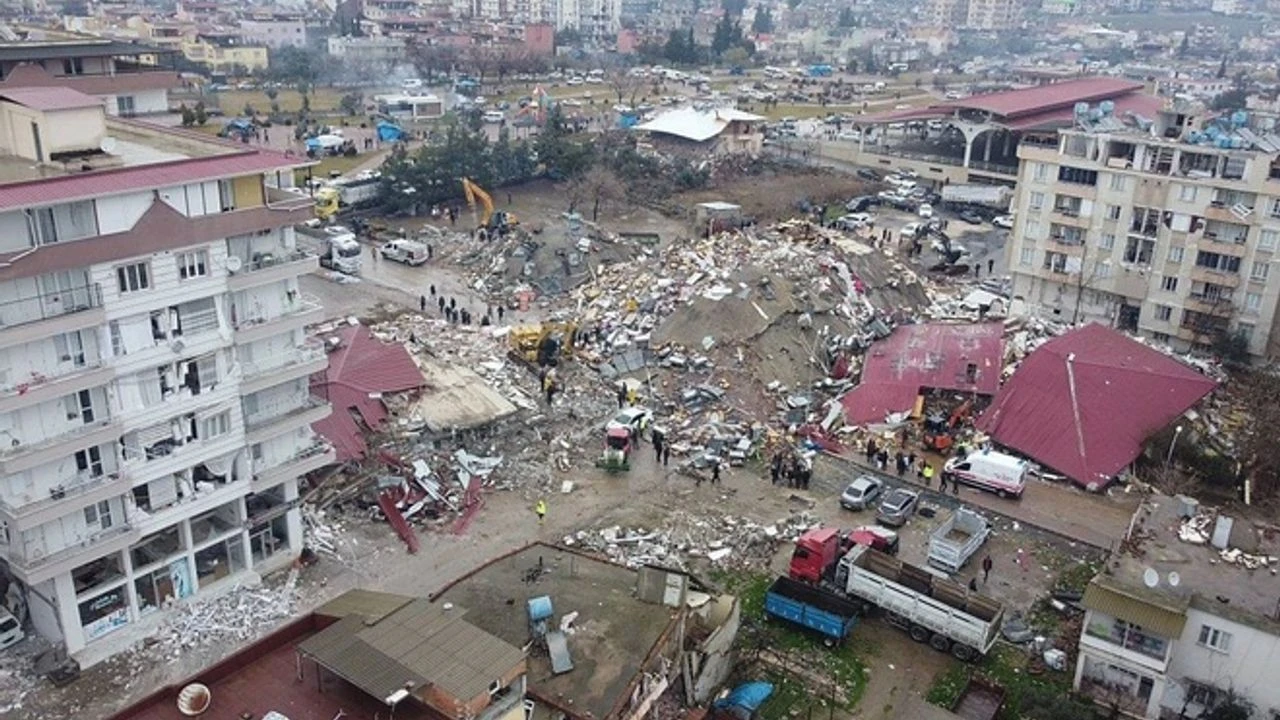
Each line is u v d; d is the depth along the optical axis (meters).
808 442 68.81
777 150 166.25
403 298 94.19
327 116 175.88
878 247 102.50
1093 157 87.94
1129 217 86.75
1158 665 42.47
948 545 54.56
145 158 46.31
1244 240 81.06
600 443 68.00
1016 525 60.38
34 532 42.59
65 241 40.19
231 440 48.50
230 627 48.66
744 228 115.81
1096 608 42.78
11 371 40.22
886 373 74.94
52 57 77.25
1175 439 65.88
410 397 69.00
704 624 44.72
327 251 101.94
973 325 80.81
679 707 43.16
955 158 159.25
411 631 33.31
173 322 44.62
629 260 101.94
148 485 46.03
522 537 57.31
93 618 46.22
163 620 48.31
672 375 75.75
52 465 42.44
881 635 49.56
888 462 66.56
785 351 78.56
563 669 38.78
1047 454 67.12
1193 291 84.38
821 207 134.62
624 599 43.41
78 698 43.91
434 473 62.50
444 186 124.12
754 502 61.81
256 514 51.62
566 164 137.38
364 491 59.88
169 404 45.41
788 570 54.81
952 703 44.59
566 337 79.88
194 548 49.03
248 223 46.03
